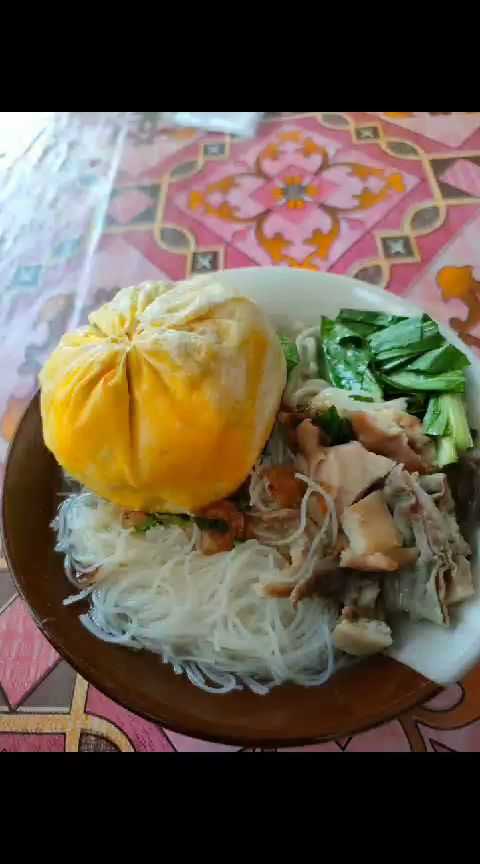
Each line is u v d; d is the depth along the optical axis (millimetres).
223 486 246
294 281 316
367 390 290
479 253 396
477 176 437
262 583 261
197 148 486
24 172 488
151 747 259
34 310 413
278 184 452
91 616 265
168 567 276
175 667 253
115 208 458
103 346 246
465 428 267
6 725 271
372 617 244
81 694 276
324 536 258
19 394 379
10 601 305
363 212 427
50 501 286
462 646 227
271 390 257
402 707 218
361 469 257
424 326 292
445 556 242
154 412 234
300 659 259
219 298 253
